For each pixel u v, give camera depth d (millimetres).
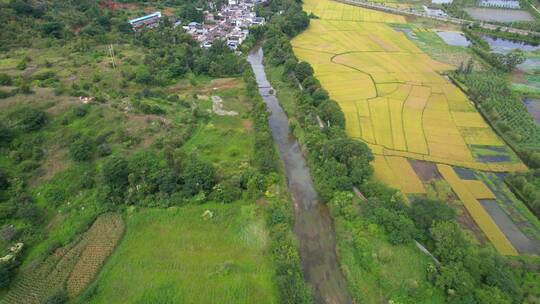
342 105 117312
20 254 60312
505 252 66500
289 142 102062
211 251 65125
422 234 66688
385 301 58062
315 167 87375
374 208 70875
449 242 61594
